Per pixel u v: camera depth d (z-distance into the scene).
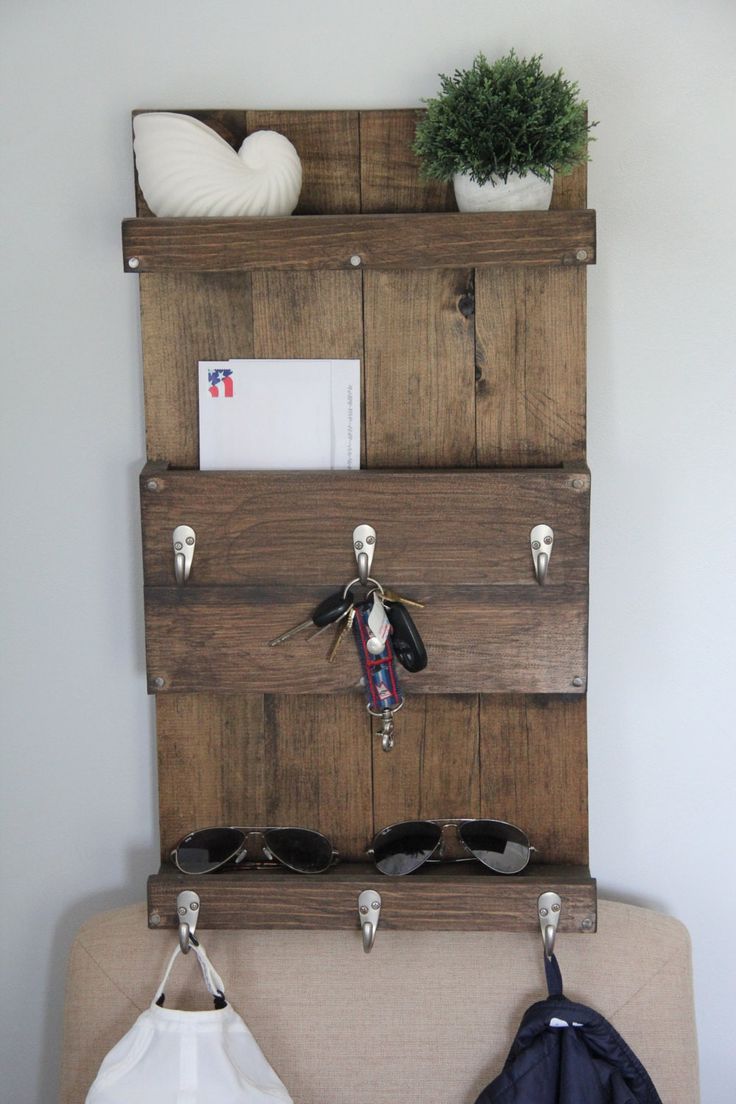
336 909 1.43
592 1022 1.42
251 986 1.49
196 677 1.41
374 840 1.48
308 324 1.39
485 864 1.45
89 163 1.44
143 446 1.52
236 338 1.40
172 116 1.29
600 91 1.42
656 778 1.59
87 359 1.49
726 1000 1.65
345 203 1.40
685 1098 1.47
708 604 1.54
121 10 1.41
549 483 1.34
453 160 1.29
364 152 1.39
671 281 1.46
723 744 1.58
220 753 1.48
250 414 1.41
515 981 1.48
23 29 1.41
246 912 1.44
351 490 1.36
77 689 1.58
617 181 1.44
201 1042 1.41
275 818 1.49
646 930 1.50
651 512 1.52
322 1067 1.48
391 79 1.42
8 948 1.65
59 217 1.46
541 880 1.42
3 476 1.53
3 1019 1.67
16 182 1.45
